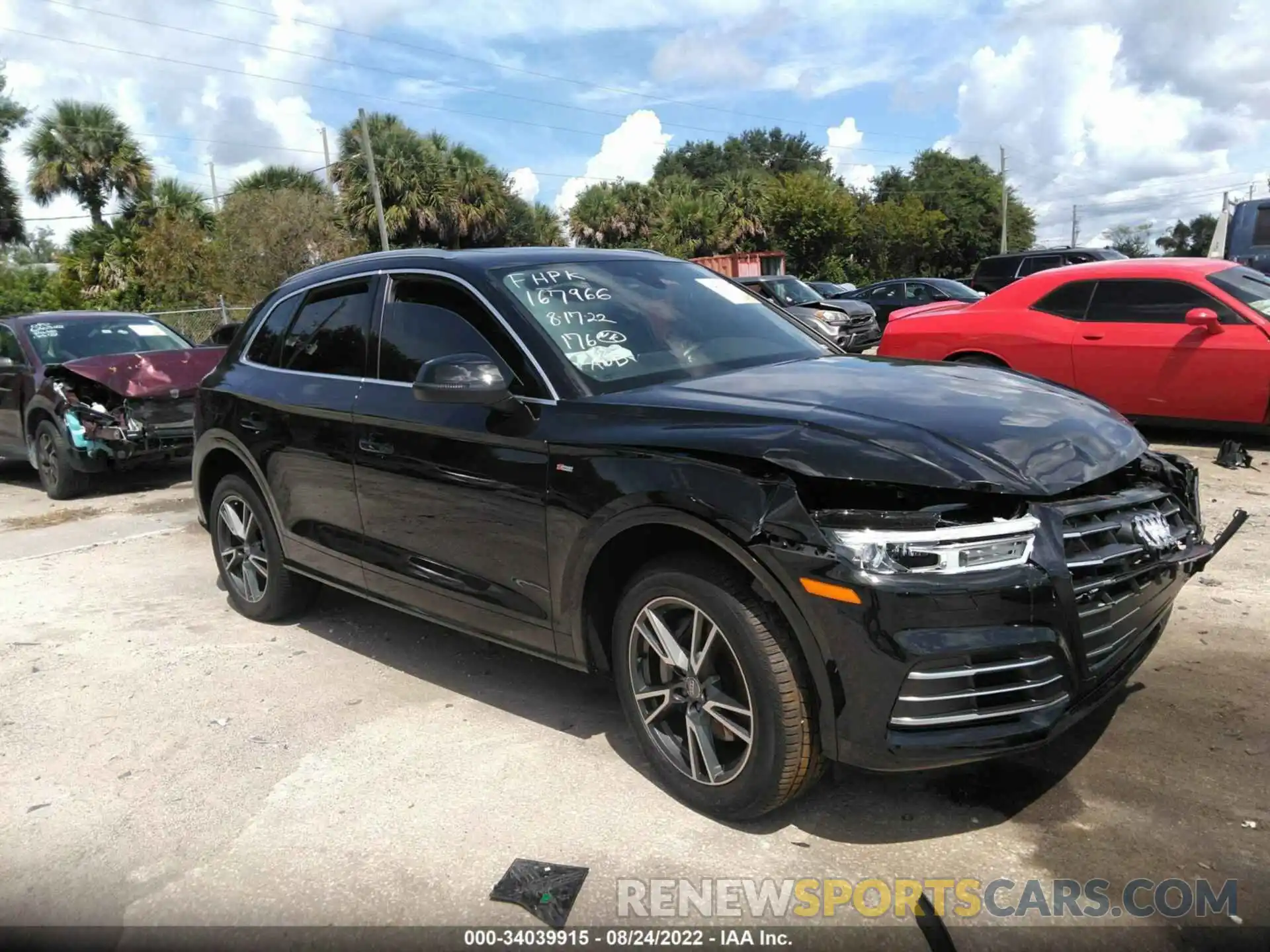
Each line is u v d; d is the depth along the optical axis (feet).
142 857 9.76
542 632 11.11
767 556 8.55
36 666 15.03
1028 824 9.46
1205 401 24.31
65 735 12.58
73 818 10.56
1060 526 8.53
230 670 14.49
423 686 13.57
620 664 10.36
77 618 17.26
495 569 11.48
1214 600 15.02
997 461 8.67
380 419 12.67
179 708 13.23
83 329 30.45
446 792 10.66
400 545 12.82
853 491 8.48
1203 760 10.41
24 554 22.07
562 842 9.59
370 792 10.75
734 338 12.85
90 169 114.83
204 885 9.24
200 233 93.66
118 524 24.75
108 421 26.94
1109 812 9.57
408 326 12.89
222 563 17.03
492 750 11.58
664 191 156.66
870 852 9.17
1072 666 8.53
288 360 15.01
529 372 11.16
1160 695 11.95
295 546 15.05
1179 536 9.89
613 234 151.53
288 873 9.36
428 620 12.92
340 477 13.53
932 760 8.27
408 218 112.06
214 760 11.71
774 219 168.35
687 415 9.82
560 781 10.76
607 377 11.14
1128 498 9.36
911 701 8.19
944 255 227.40
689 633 9.82
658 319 12.58
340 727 12.42
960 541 8.16
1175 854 8.89
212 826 10.25
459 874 9.18
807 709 8.83
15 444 30.01
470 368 10.57
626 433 9.96
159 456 27.63
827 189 173.06
